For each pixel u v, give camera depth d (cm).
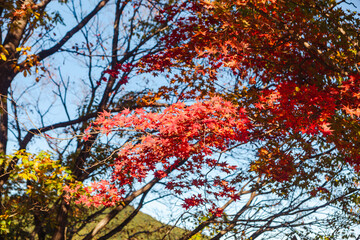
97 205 605
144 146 560
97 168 940
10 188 800
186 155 559
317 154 868
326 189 905
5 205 754
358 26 536
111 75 971
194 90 816
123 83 905
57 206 964
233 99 630
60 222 920
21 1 688
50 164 645
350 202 912
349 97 495
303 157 848
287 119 509
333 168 891
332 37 549
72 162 969
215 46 545
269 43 613
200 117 492
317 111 495
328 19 529
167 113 505
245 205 1012
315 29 542
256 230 928
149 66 848
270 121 553
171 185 728
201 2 512
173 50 766
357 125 481
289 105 501
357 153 551
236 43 497
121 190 625
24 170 622
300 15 520
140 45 1029
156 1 1001
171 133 515
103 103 965
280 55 599
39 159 639
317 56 567
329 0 537
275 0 498
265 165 809
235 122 509
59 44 876
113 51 1015
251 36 589
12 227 984
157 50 870
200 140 554
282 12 541
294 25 535
